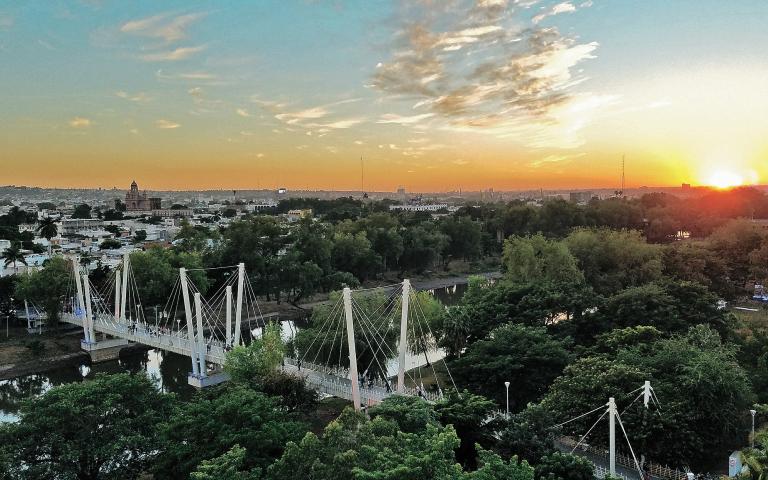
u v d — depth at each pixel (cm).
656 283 7994
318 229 15412
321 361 7456
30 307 11362
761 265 11850
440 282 17012
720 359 5144
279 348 6419
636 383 4697
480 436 4194
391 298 8931
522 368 5878
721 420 4550
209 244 15562
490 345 6216
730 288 11281
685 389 4684
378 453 2853
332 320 7469
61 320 10694
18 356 9288
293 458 3117
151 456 4222
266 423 3981
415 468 2594
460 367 6200
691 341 5994
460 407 4294
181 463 3775
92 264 13600
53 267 10888
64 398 4250
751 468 3297
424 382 7231
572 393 4866
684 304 7362
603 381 4759
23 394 8112
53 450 3994
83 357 9512
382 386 6581
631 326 6994
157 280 11188
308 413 5966
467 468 4128
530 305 7612
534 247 10956
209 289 13162
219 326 12106
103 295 12288
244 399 4188
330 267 14650
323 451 3109
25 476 3797
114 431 4141
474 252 18938
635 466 4497
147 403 4631
